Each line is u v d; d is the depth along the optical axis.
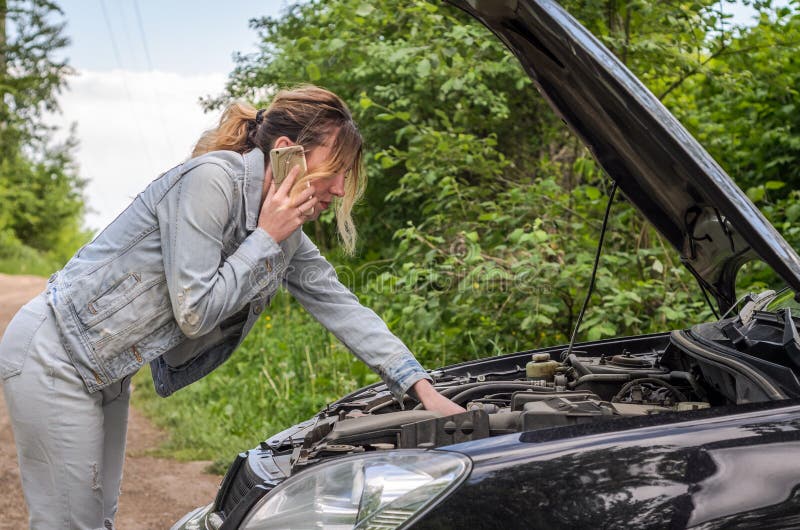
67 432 2.19
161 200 2.16
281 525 1.80
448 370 2.95
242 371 7.35
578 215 5.27
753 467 1.65
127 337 2.18
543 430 1.80
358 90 7.80
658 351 3.01
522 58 2.40
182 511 4.48
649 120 1.94
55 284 2.25
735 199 1.84
